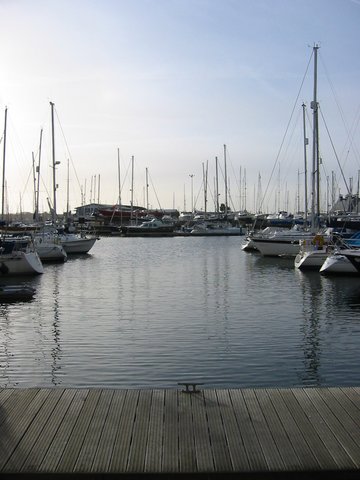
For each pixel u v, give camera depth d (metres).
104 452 5.59
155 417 6.39
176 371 10.77
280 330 14.48
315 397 6.99
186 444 5.76
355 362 11.45
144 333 14.11
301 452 5.59
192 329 14.59
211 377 10.41
